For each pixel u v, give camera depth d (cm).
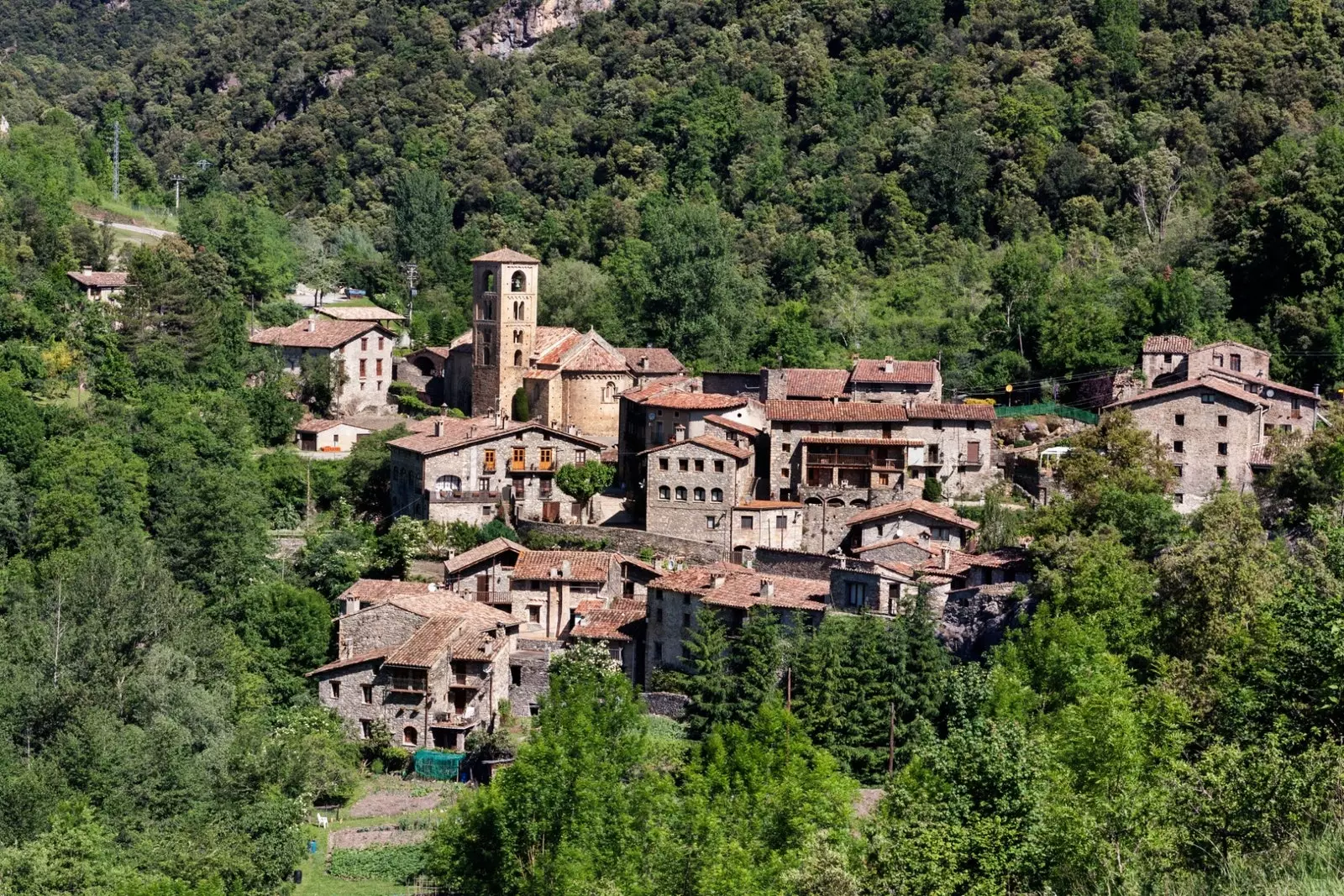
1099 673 9781
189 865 9981
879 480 15538
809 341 19650
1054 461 15112
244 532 14975
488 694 13125
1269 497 13700
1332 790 5534
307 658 13788
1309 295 18438
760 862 8938
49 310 19788
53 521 14925
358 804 12125
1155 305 18225
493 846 9988
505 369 18425
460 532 15600
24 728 11525
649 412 16225
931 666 11900
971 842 6819
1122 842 5991
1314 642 6044
